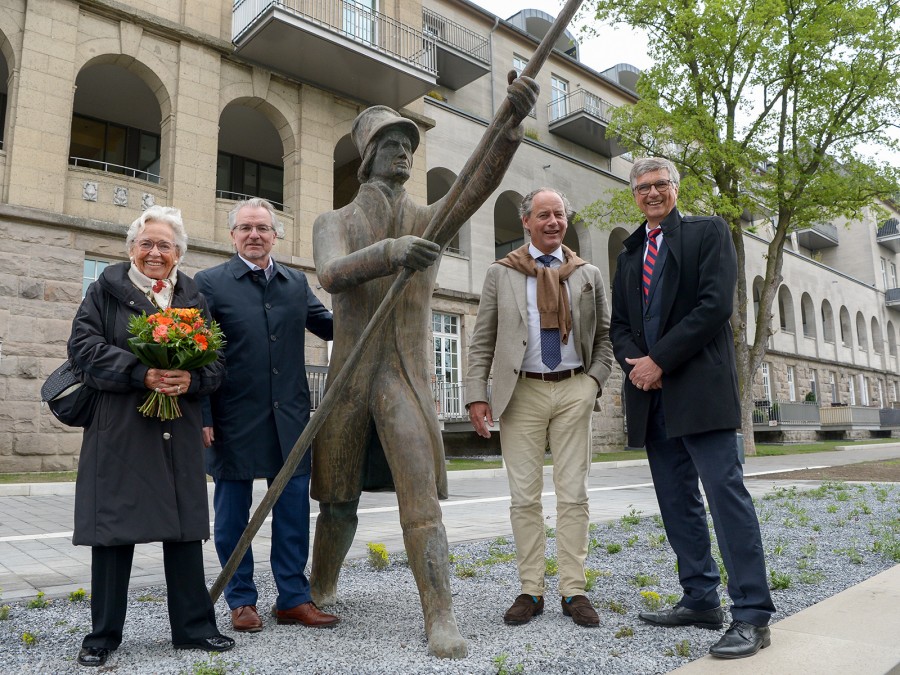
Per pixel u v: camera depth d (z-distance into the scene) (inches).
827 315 1599.4
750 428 830.5
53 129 506.9
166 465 111.0
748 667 99.0
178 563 113.8
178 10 592.4
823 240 1828.2
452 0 919.7
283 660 105.0
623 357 133.5
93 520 105.8
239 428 133.0
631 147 847.7
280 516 131.6
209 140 589.6
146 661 107.2
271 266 144.1
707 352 119.6
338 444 123.7
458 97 920.3
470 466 605.6
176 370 108.7
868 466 628.4
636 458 755.4
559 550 135.4
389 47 719.1
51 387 109.1
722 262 122.6
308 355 600.7
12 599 155.4
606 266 971.3
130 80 622.5
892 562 190.5
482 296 149.7
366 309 123.0
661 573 179.3
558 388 139.5
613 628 124.9
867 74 769.6
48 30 514.6
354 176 802.8
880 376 1739.7
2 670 104.4
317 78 663.8
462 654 105.5
